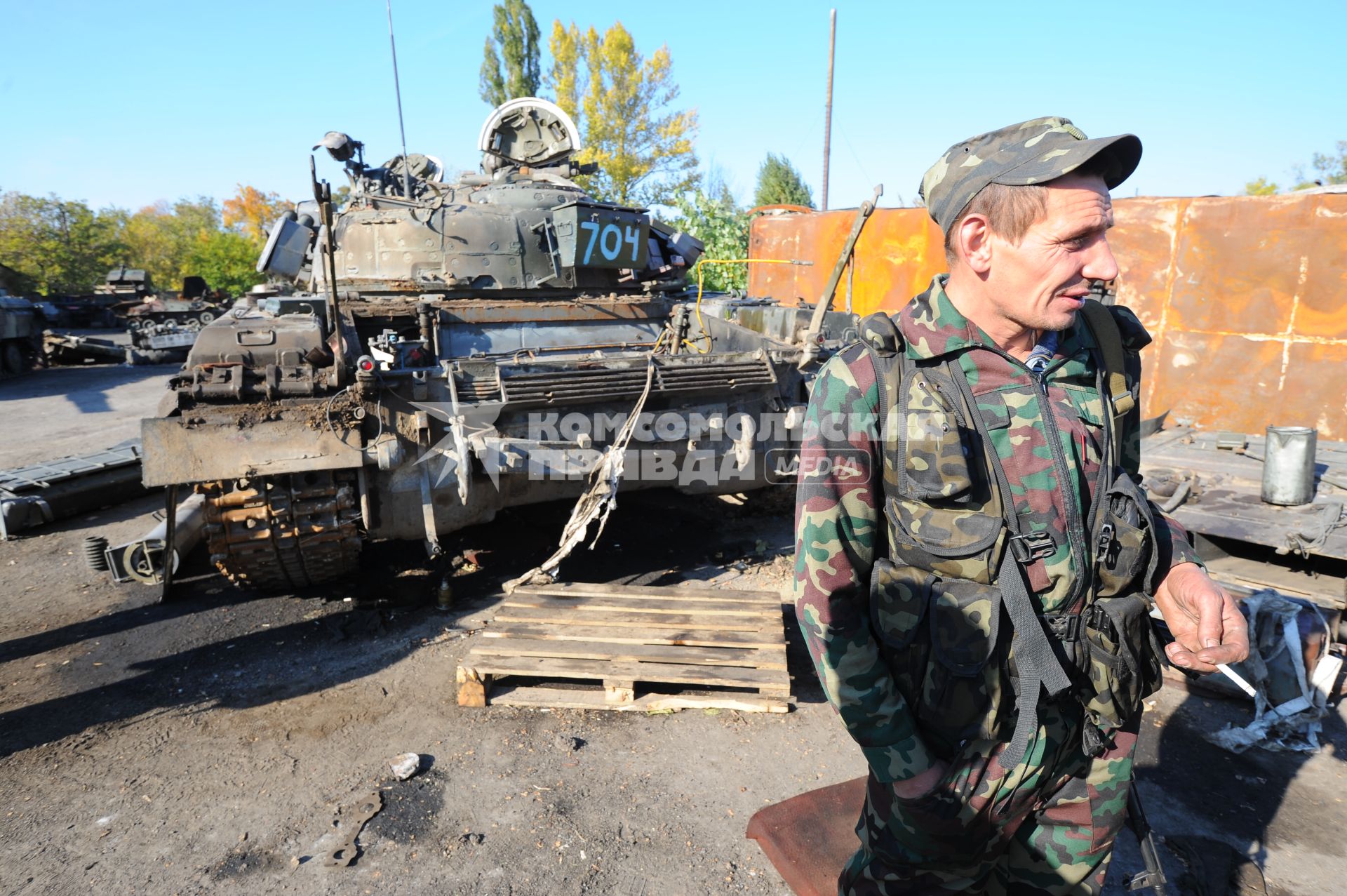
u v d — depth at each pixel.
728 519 6.97
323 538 4.67
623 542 6.38
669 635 4.30
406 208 6.61
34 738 3.85
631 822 3.21
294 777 3.52
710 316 6.97
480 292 6.77
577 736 3.82
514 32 39.84
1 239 47.88
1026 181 1.29
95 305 28.97
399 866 2.98
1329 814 3.24
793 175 31.50
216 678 4.40
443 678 4.38
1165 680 4.25
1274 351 7.25
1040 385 1.46
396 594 5.48
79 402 14.69
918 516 1.45
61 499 7.41
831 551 1.46
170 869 2.97
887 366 1.48
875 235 10.84
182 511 6.03
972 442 1.42
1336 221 6.78
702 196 21.11
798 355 5.73
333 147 7.13
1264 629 3.92
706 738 3.80
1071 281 1.36
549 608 4.63
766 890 2.85
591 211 6.58
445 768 3.57
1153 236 7.82
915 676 1.50
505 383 4.78
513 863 2.98
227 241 53.66
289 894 2.85
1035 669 1.40
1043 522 1.42
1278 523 4.62
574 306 6.70
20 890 2.88
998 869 1.75
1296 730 3.74
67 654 4.70
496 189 7.25
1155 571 1.58
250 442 4.36
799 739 3.79
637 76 35.91
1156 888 1.79
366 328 6.15
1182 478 5.25
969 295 1.47
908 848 1.62
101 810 3.31
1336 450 6.16
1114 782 1.64
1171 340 7.83
